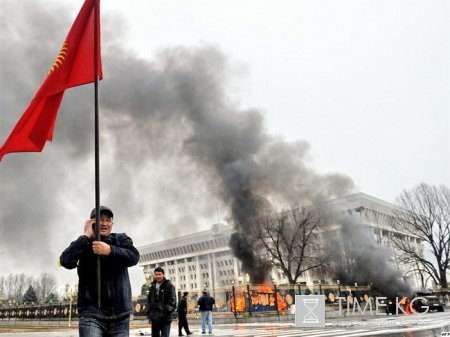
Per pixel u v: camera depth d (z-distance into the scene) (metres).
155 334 6.95
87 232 3.15
